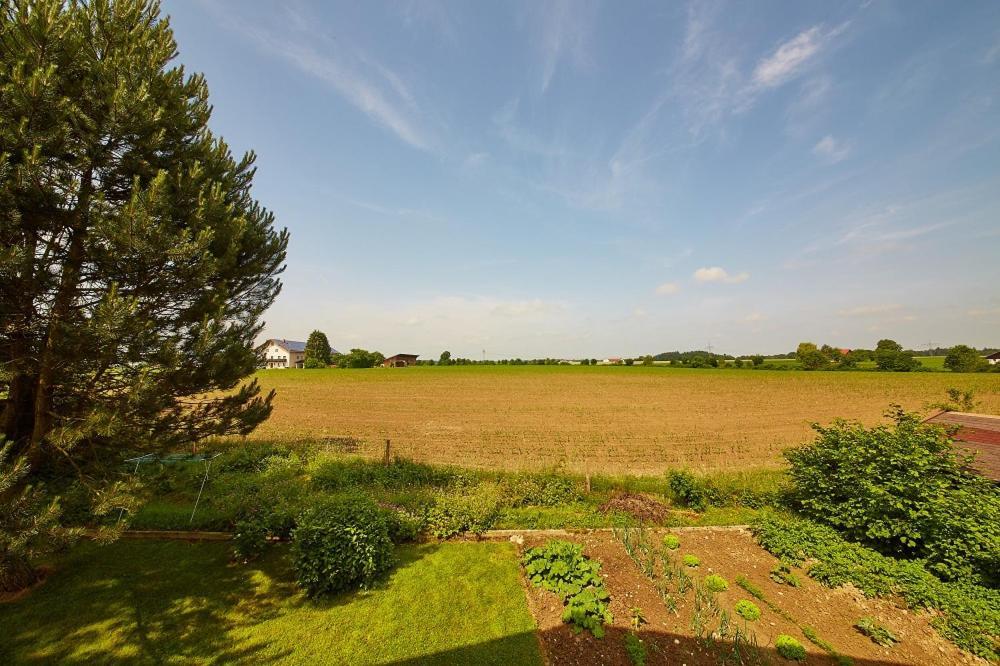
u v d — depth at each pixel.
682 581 6.14
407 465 12.05
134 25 5.82
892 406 8.82
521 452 16.23
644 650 4.84
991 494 7.02
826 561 6.73
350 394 35.00
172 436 6.46
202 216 5.70
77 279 5.36
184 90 6.32
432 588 6.15
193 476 10.51
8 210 4.61
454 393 36.47
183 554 6.93
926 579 6.11
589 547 7.48
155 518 8.09
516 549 7.48
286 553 7.07
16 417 5.91
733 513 9.42
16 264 4.31
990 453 8.83
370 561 6.12
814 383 45.69
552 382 47.47
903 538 6.77
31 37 4.73
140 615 5.38
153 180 4.95
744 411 27.44
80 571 6.29
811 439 18.91
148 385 5.11
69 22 4.97
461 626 5.30
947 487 7.17
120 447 6.07
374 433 19.30
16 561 4.68
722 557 7.21
